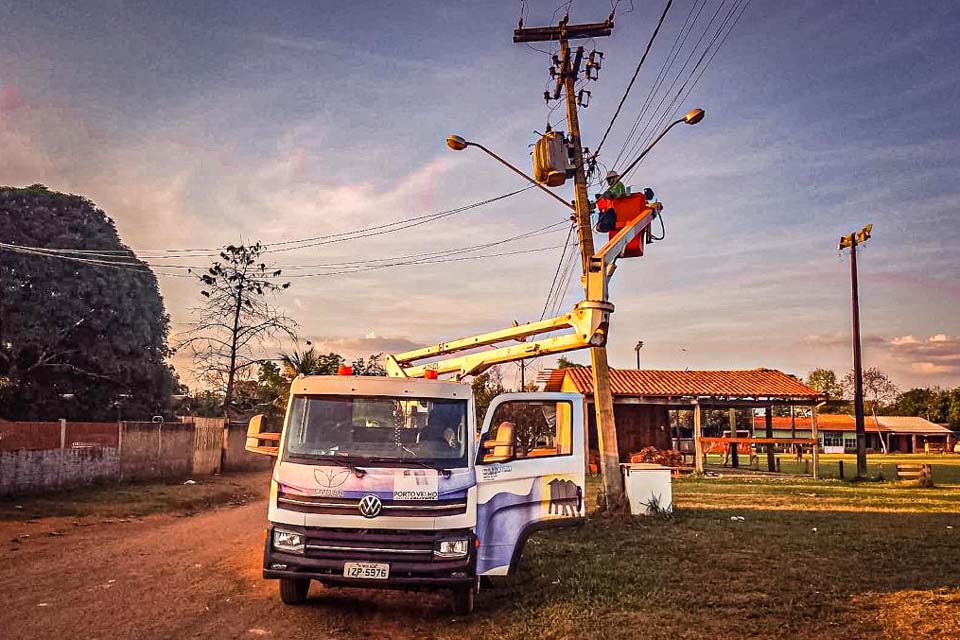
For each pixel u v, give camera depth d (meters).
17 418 31.73
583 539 12.12
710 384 33.00
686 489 23.34
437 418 7.72
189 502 17.95
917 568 9.40
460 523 6.93
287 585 7.47
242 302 32.72
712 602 7.60
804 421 84.88
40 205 33.25
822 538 12.08
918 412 114.81
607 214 13.55
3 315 31.08
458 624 7.10
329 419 7.60
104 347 33.53
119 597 7.66
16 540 11.17
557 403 8.72
